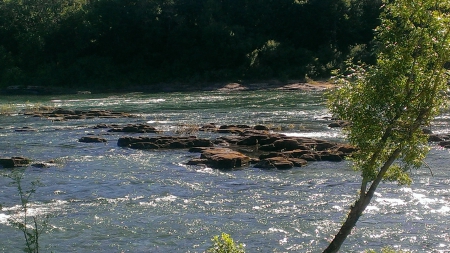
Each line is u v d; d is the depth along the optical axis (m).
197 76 68.44
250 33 73.62
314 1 73.94
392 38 7.43
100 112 38.44
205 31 70.75
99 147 25.12
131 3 74.69
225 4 76.44
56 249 12.32
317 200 15.86
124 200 16.19
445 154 21.84
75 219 14.39
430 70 7.35
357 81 7.67
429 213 14.38
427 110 7.34
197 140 24.83
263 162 20.52
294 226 13.63
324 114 36.34
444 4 7.20
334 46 73.31
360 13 74.94
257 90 62.03
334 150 22.19
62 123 34.31
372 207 14.95
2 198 16.41
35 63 73.94
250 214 14.66
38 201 16.12
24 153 23.88
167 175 19.25
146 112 40.69
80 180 18.64
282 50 70.31
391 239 12.59
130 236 13.11
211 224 13.89
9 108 42.25
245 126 29.95
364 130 7.56
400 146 7.43
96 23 73.38
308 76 68.06
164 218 14.41
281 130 29.34
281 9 76.00
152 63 73.56
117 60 74.06
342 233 7.68
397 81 7.33
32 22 78.56
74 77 69.19
